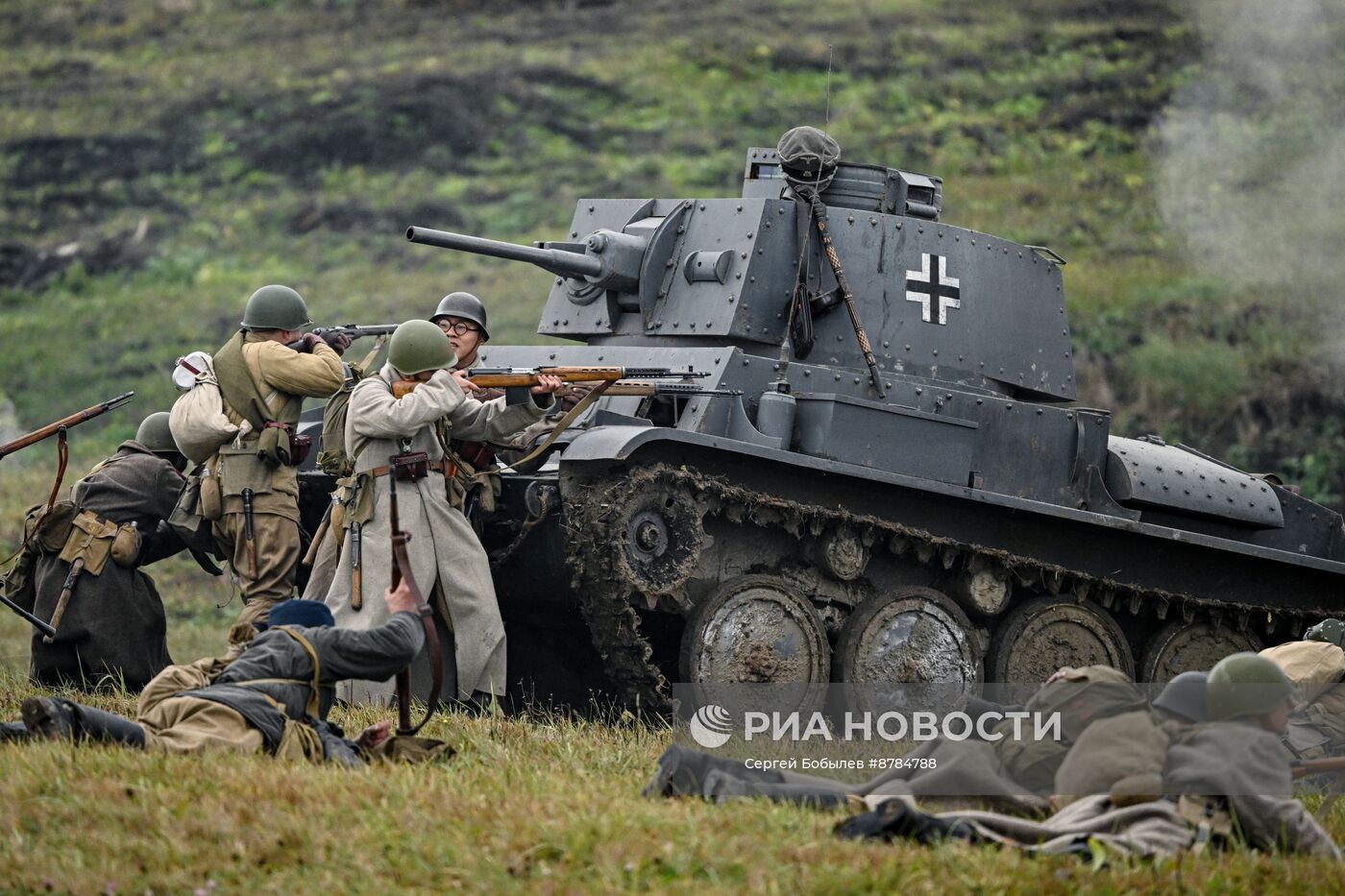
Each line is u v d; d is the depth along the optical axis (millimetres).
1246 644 53562
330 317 116375
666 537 42219
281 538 43531
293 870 25281
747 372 44688
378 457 40031
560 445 45156
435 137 143000
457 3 168625
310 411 50281
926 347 48531
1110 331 114062
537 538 43562
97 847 25922
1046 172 133500
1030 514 47781
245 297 122438
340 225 131875
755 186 50406
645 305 48188
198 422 43438
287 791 28234
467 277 123000
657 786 30188
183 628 70625
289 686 32031
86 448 101688
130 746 30781
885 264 48438
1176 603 51531
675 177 133250
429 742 33000
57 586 45625
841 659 45469
